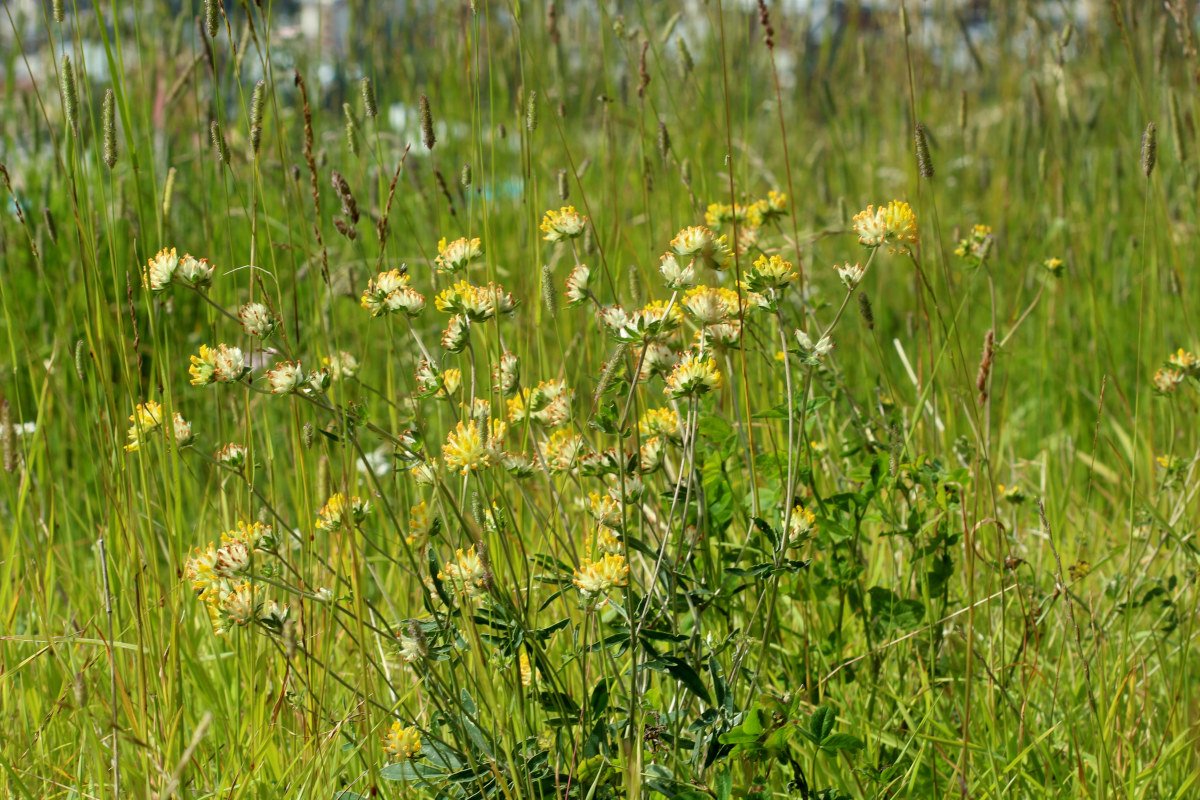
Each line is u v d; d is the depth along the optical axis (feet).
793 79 17.93
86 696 5.82
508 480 8.63
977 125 17.66
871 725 7.46
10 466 8.15
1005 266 14.67
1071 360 12.67
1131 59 11.32
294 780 6.61
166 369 6.88
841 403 9.65
